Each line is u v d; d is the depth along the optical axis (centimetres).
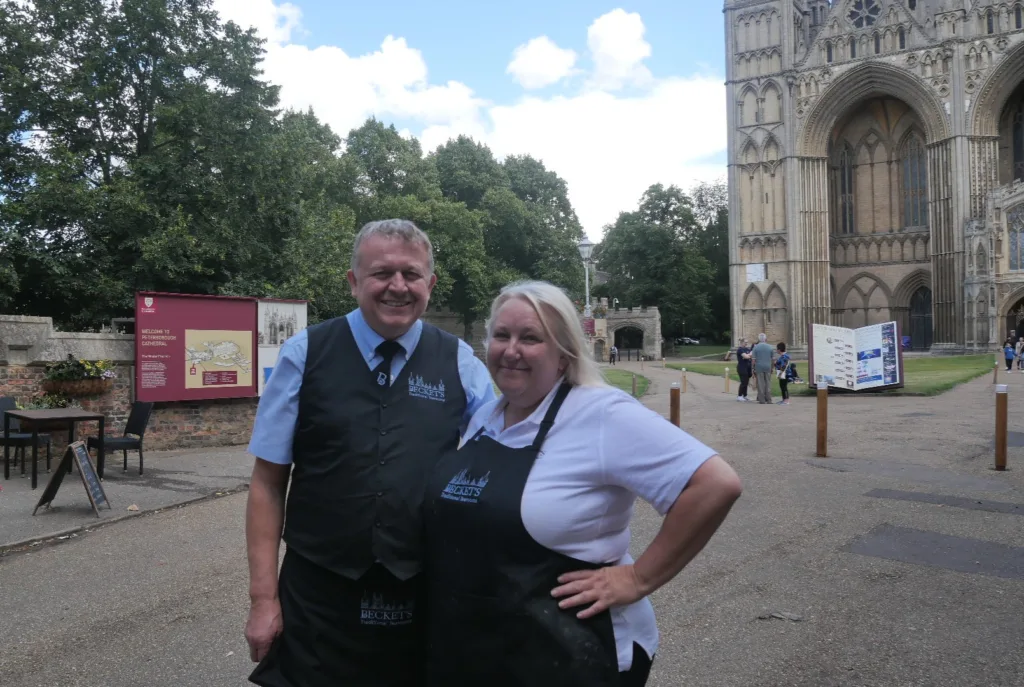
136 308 1311
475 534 228
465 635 228
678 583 576
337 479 266
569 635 214
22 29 2294
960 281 5206
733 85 5950
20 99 2273
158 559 664
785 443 1316
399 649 266
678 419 1356
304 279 2598
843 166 6309
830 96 5669
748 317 5931
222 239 2489
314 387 272
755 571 603
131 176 2405
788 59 5753
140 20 2445
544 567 221
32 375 1259
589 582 218
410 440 271
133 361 1352
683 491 212
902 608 519
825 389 1166
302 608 264
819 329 2430
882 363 2339
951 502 830
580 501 221
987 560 622
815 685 409
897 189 6134
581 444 224
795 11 5841
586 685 211
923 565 612
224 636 486
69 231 2341
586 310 2644
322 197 3862
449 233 5472
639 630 230
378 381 275
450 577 234
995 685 405
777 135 5822
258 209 2627
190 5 2583
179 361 1362
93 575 620
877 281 6175
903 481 951
